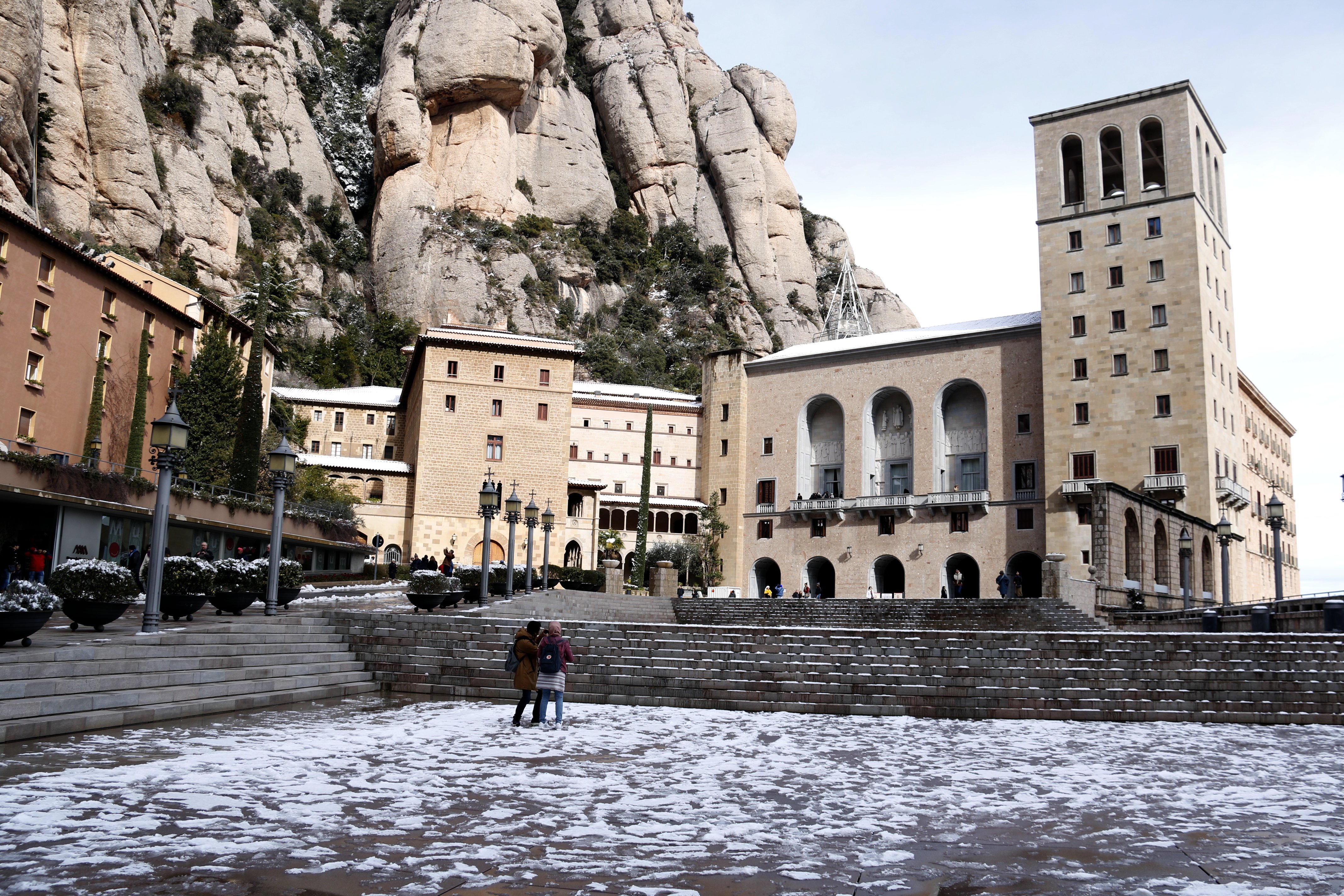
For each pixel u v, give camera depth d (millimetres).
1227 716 18891
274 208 113688
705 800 10180
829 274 180250
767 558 76500
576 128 146875
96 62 76688
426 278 114938
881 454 75000
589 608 42125
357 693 20984
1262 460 79312
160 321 51062
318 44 142375
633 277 143625
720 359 81562
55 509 34156
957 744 15281
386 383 105938
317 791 9953
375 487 70812
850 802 10227
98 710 14422
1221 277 67250
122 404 47406
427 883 6758
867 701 20156
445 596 31859
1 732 12172
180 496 40500
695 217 154000
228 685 17484
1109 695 19688
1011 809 9930
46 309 41562
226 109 113938
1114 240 64875
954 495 68000
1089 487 61844
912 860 7762
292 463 25125
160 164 89125
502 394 69562
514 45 125562
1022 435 67188
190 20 114688
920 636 22625
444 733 15062
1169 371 61406
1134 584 47125
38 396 40906
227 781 10281
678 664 22016
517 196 133500
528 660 16812
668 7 171375
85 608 19234
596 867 7344
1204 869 7516
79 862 6973
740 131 158250
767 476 77812
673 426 83562
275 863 7164
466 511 67562
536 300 119688
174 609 22969
